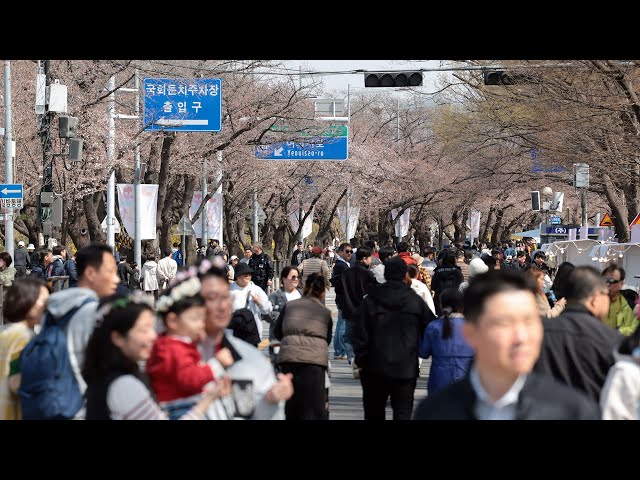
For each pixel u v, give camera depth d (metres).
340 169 112.06
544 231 84.69
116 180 72.44
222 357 12.09
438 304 35.03
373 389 19.94
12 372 13.37
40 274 50.16
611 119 53.00
